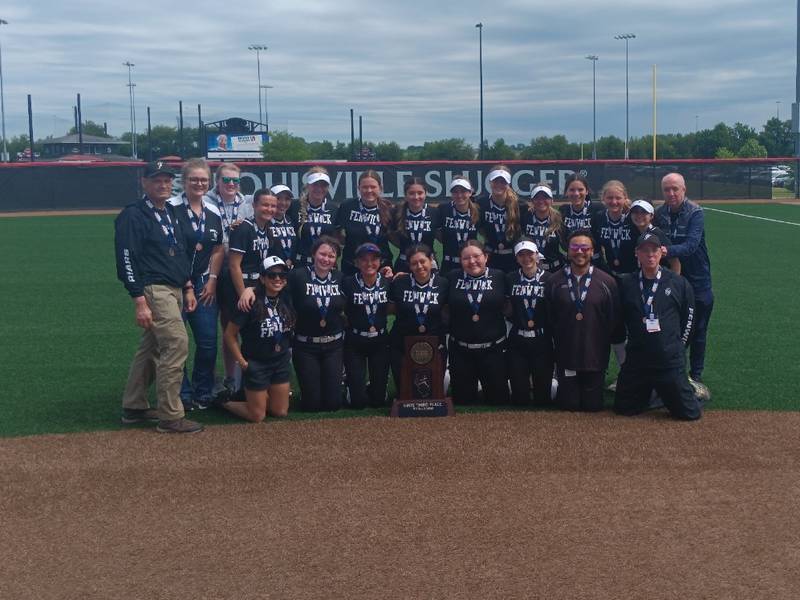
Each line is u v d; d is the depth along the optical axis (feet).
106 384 26.50
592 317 22.47
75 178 101.76
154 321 21.43
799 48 122.11
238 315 22.02
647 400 22.70
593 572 13.97
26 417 22.98
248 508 16.75
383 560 14.49
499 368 23.65
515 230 26.61
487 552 14.73
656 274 22.11
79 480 18.29
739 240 66.28
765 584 13.55
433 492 17.38
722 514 16.14
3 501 17.21
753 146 188.14
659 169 103.55
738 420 21.94
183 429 21.45
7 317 37.47
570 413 22.91
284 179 94.94
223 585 13.78
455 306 23.38
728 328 33.53
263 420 22.67
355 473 18.49
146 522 16.19
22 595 13.57
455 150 188.55
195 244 23.75
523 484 17.72
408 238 26.66
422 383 22.89
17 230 79.71
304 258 26.53
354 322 23.66
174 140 265.95
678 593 13.29
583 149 205.05
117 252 21.17
